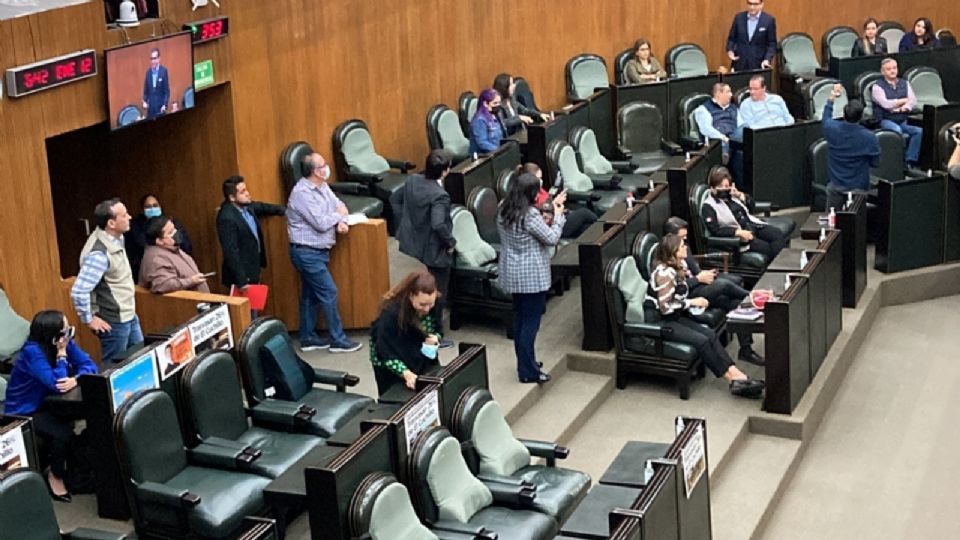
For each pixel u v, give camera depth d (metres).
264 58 11.48
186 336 8.45
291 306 11.23
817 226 12.37
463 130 14.67
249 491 7.77
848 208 12.50
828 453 10.48
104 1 9.99
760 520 9.26
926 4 19.33
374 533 7.10
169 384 8.26
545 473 8.34
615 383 10.85
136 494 7.64
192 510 7.56
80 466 8.44
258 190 11.56
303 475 7.68
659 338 10.58
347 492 7.18
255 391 8.72
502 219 9.95
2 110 8.88
